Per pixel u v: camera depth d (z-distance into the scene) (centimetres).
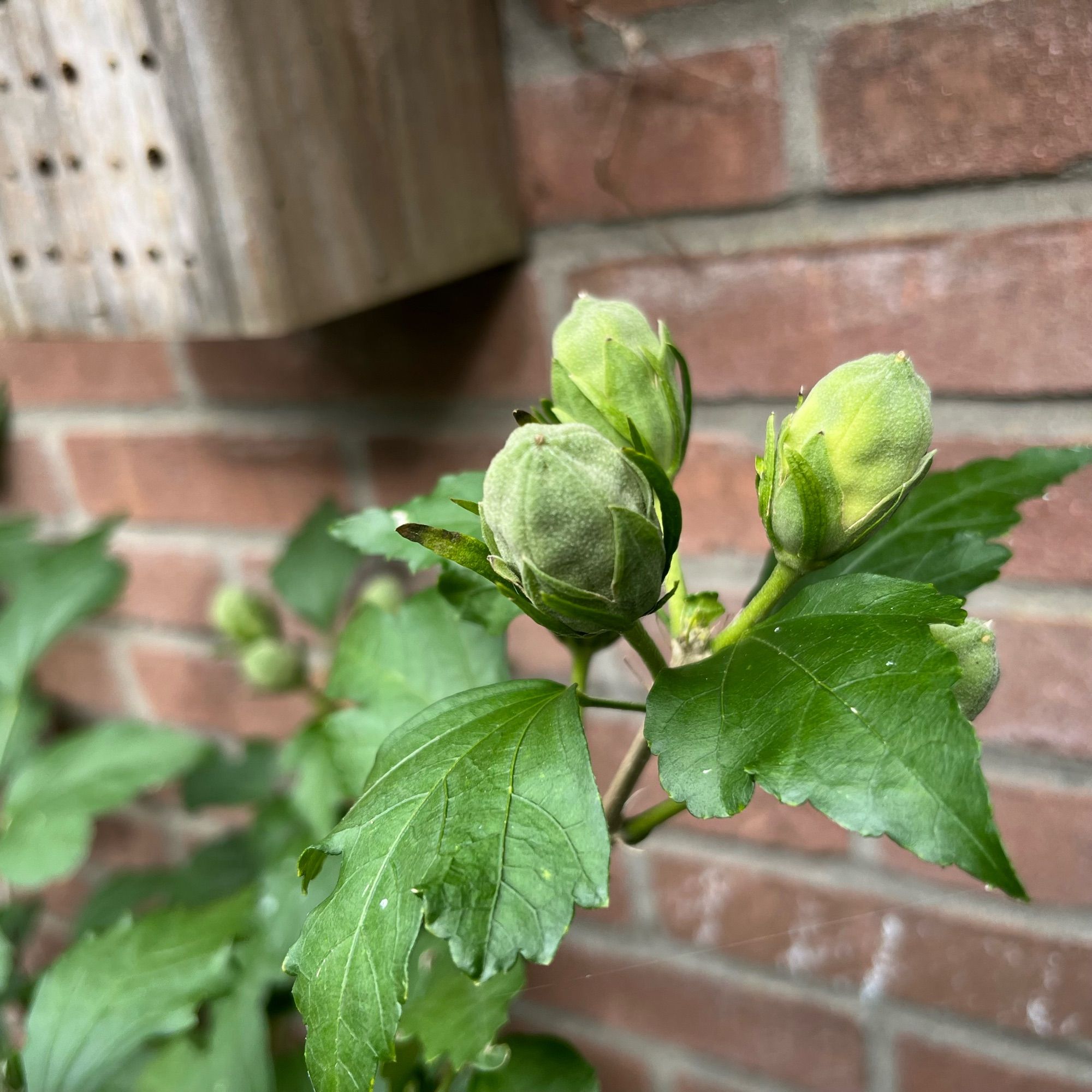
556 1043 32
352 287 37
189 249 34
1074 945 43
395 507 31
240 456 54
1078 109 34
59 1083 33
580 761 22
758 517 44
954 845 18
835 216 39
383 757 24
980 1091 47
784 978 50
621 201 41
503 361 46
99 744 49
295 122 34
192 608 59
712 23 38
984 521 30
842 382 23
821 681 21
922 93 36
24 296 37
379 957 21
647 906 52
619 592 22
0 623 50
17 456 61
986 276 37
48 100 34
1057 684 40
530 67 42
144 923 36
